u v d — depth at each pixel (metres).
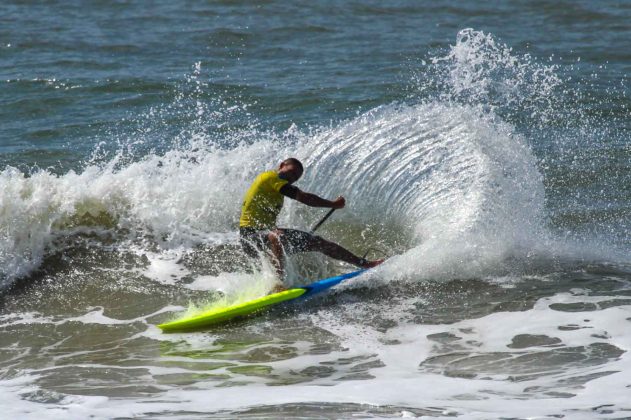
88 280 31.53
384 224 35.19
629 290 29.22
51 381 23.47
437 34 73.12
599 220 36.75
